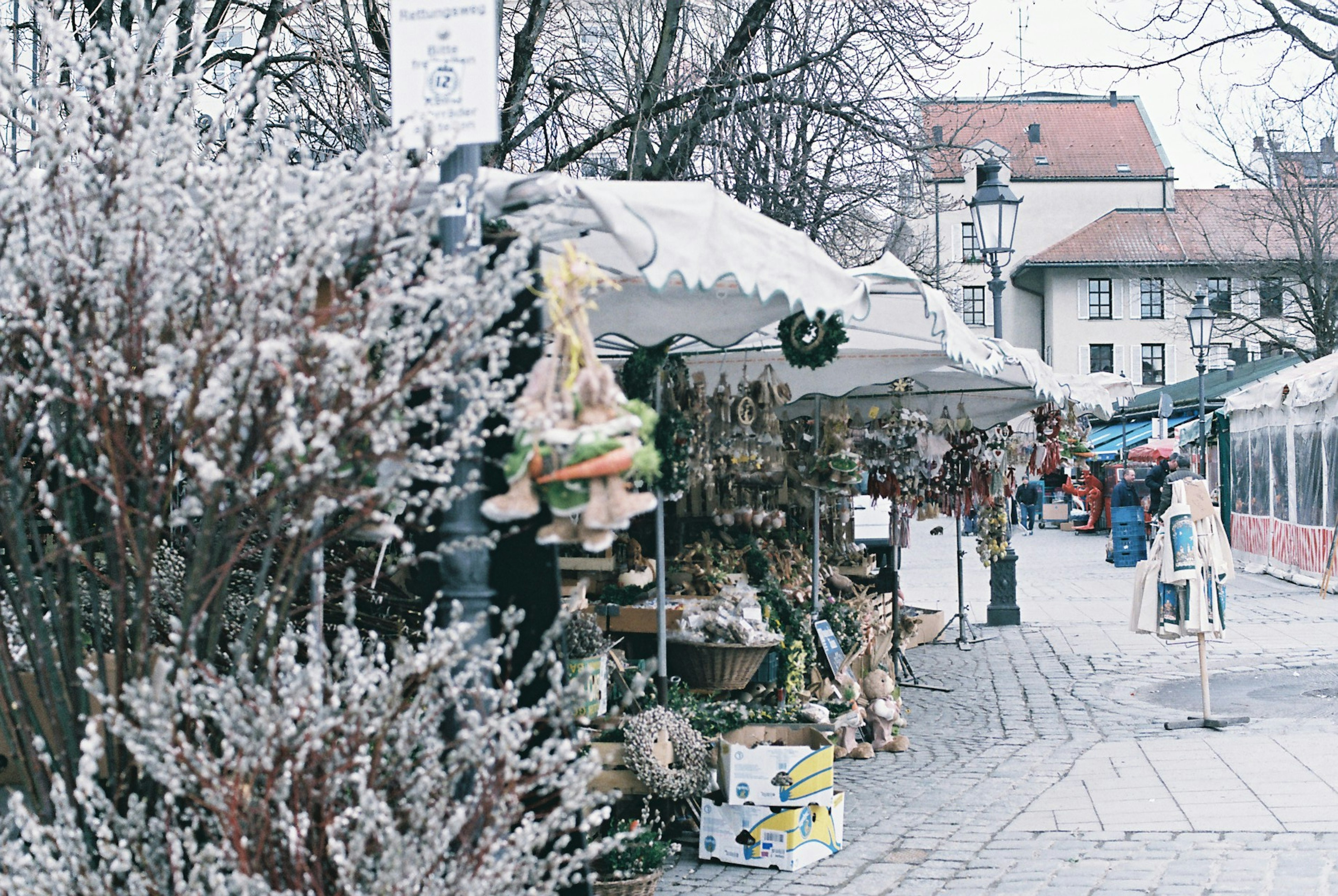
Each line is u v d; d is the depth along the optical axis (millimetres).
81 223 3012
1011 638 15617
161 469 3166
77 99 3068
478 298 3029
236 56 9953
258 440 2912
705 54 13773
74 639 3221
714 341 5984
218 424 2801
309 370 2893
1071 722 10328
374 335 2879
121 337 2949
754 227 4328
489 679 3654
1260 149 33281
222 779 2906
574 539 3471
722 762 6578
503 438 3787
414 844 2920
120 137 3105
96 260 3043
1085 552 30094
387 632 5184
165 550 3439
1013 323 63156
